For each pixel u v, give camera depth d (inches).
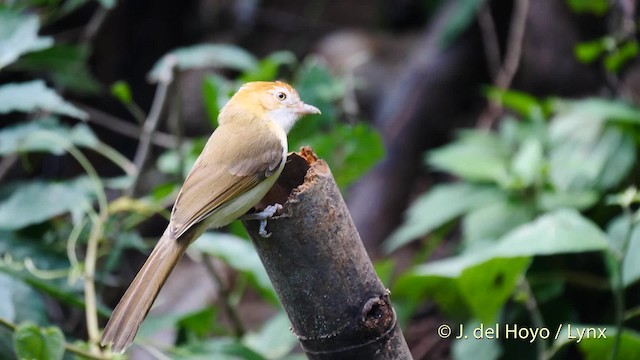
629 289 436.1
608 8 508.4
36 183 349.7
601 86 585.3
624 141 462.9
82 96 598.9
